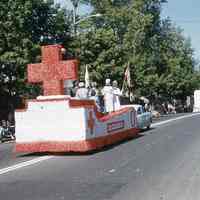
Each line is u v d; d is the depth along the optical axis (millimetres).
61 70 18344
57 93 18391
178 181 12125
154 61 66750
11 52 32625
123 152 17531
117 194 10922
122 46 55312
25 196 11117
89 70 44531
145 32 61250
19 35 33406
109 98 23922
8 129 27562
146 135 23141
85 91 21625
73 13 42438
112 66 45969
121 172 13578
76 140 17219
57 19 38312
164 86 66188
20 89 34812
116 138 19922
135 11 61188
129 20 61156
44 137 17609
